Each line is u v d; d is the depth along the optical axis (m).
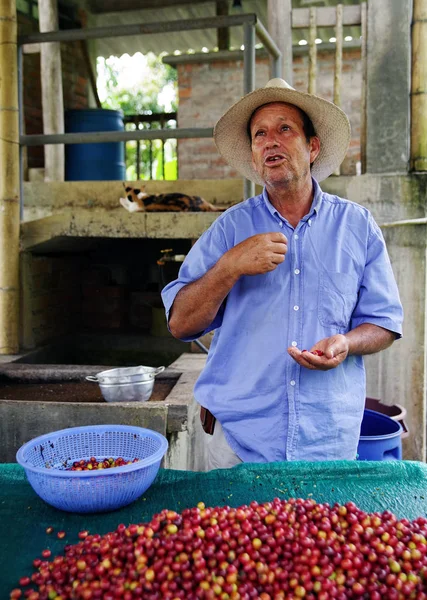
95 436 1.86
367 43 3.53
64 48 6.09
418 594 1.19
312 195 2.02
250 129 2.07
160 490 1.64
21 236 3.99
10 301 3.95
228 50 6.19
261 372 1.88
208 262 1.96
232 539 1.27
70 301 4.96
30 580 1.23
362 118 3.64
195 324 1.90
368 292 1.95
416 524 1.39
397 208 3.52
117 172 5.39
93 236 3.93
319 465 1.73
